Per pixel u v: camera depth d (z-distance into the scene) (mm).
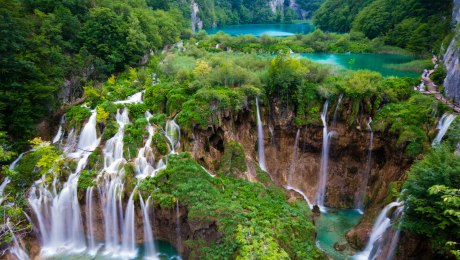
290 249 19766
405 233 19047
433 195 16984
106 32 43594
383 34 83062
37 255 22922
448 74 32688
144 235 23859
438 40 60125
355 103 28875
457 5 56531
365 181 29141
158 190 23203
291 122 30531
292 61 31016
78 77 37000
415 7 75812
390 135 26922
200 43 79188
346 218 27203
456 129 23156
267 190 25656
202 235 20875
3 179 25047
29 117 27922
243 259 17297
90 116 29984
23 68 28703
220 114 27656
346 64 57688
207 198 22047
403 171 25672
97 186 24016
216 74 31500
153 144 26656
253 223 20047
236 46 80500
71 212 24312
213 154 27516
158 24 69062
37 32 35812
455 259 16344
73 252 23453
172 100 29609
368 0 102062
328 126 30141
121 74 43594
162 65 42594
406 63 54406
